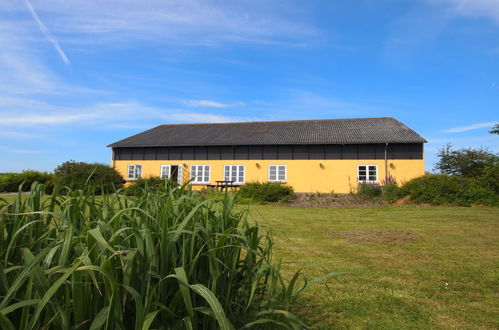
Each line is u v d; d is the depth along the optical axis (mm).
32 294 1532
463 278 4434
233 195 2582
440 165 27656
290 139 26969
